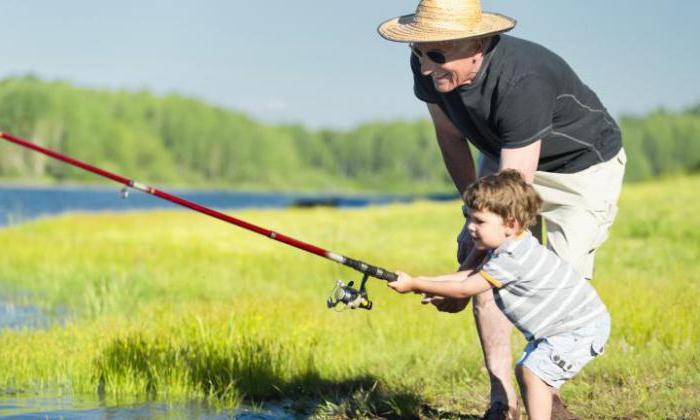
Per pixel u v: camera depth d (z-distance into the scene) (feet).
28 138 628.28
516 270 16.17
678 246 65.92
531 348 16.75
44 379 26.55
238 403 23.71
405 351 27.86
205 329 29.09
